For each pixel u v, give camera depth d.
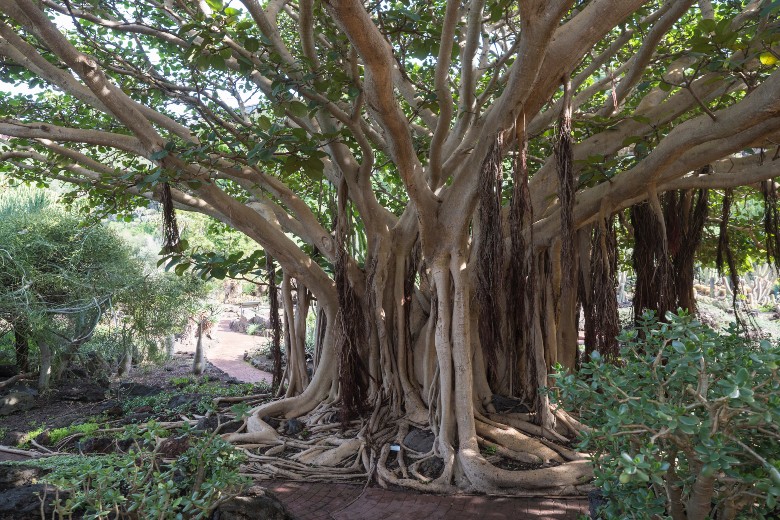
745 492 2.98
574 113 8.31
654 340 3.49
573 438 7.49
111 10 9.41
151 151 7.38
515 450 7.14
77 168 11.05
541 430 7.49
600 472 3.40
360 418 8.45
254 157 6.64
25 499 4.83
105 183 9.60
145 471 4.77
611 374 3.38
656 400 3.26
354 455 7.55
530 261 6.91
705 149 6.37
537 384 7.72
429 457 7.12
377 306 8.66
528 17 5.36
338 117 7.18
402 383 8.48
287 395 9.79
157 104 10.87
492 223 6.42
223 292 31.09
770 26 5.80
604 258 7.11
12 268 11.49
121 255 12.89
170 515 4.18
